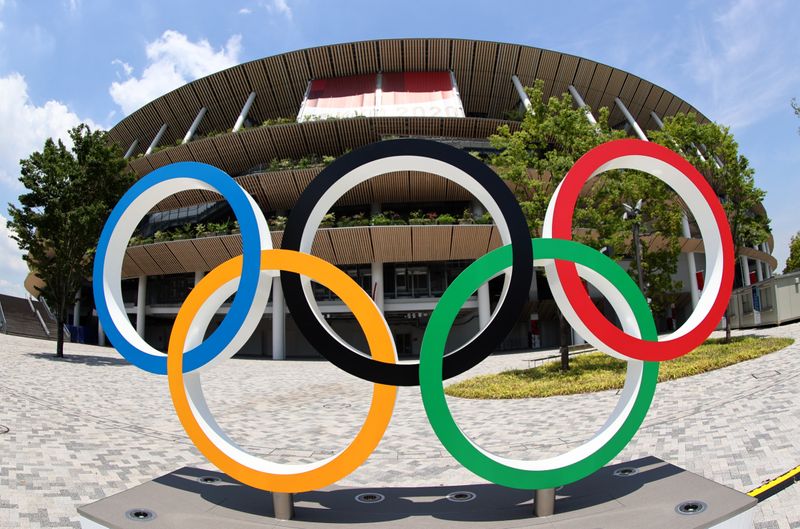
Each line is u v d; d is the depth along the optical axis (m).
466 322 36.09
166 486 6.60
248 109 36.62
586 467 5.67
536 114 19.05
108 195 24.78
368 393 16.75
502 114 40.41
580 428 10.36
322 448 9.99
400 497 6.35
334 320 37.72
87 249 24.39
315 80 37.44
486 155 30.41
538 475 5.53
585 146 17.80
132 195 6.73
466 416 12.38
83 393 15.15
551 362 21.84
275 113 39.22
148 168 34.88
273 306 31.44
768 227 21.59
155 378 19.19
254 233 5.96
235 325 5.84
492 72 36.97
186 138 35.84
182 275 36.00
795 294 25.28
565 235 6.04
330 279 5.72
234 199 6.12
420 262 32.97
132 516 5.62
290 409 14.28
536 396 14.16
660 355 6.02
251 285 5.86
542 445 9.37
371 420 5.58
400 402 14.99
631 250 21.50
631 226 18.72
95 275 6.75
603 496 5.94
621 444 5.87
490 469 5.47
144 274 34.28
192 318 6.14
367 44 35.38
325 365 27.11
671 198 20.19
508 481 5.47
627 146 6.33
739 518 5.30
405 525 5.39
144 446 9.71
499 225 6.11
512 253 5.73
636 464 7.02
